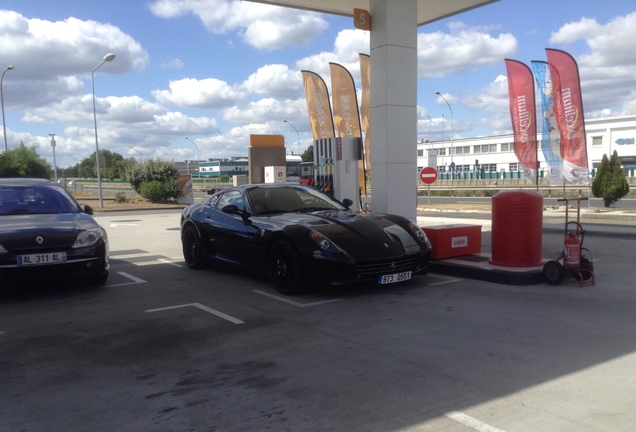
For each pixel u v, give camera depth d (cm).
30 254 622
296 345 470
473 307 580
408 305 595
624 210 1981
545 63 1880
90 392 378
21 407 355
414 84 973
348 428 313
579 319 526
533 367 402
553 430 305
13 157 3478
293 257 632
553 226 1447
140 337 505
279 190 787
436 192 4397
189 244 869
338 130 1683
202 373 410
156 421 330
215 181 7612
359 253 612
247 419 329
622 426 308
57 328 539
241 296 662
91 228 683
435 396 354
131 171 3425
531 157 1925
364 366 414
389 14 938
